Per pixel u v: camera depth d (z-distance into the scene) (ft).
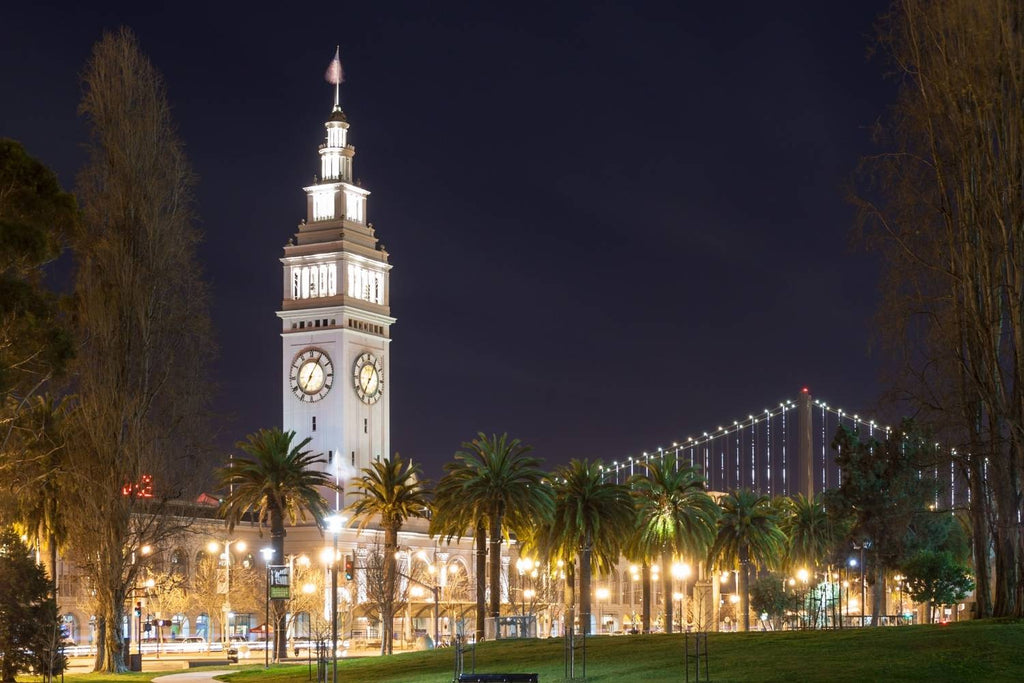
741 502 512.63
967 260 242.99
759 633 248.73
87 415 334.44
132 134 347.36
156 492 346.33
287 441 424.46
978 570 257.14
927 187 249.34
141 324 341.82
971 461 249.55
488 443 402.11
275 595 324.19
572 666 199.21
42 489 344.08
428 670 243.60
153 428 341.82
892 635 218.79
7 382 243.81
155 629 548.31
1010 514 242.37
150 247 344.90
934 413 250.37
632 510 419.33
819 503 545.85
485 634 361.30
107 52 351.05
